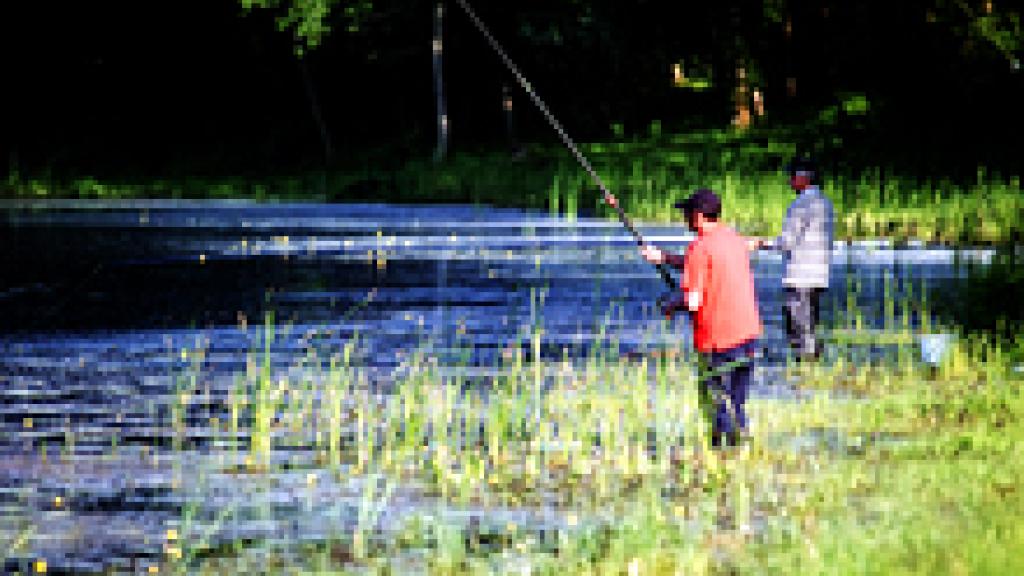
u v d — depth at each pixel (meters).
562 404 21.83
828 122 109.19
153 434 20.78
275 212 73.75
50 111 131.25
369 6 109.06
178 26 132.00
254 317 33.19
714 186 65.88
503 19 121.94
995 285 33.69
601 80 131.25
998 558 12.73
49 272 43.28
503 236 55.97
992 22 101.94
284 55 131.75
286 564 14.44
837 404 21.45
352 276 41.94
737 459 18.08
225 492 17.47
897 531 13.84
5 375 25.67
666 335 29.84
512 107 122.19
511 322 31.98
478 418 21.38
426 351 28.00
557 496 16.81
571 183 77.88
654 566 13.56
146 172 118.44
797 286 26.59
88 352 28.25
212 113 133.50
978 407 20.72
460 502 16.67
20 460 19.22
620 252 49.12
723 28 124.12
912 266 43.59
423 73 131.38
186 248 51.34
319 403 22.89
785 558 13.47
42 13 130.62
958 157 80.75
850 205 59.81
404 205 78.94
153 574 14.19
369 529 15.66
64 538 15.56
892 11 110.06
